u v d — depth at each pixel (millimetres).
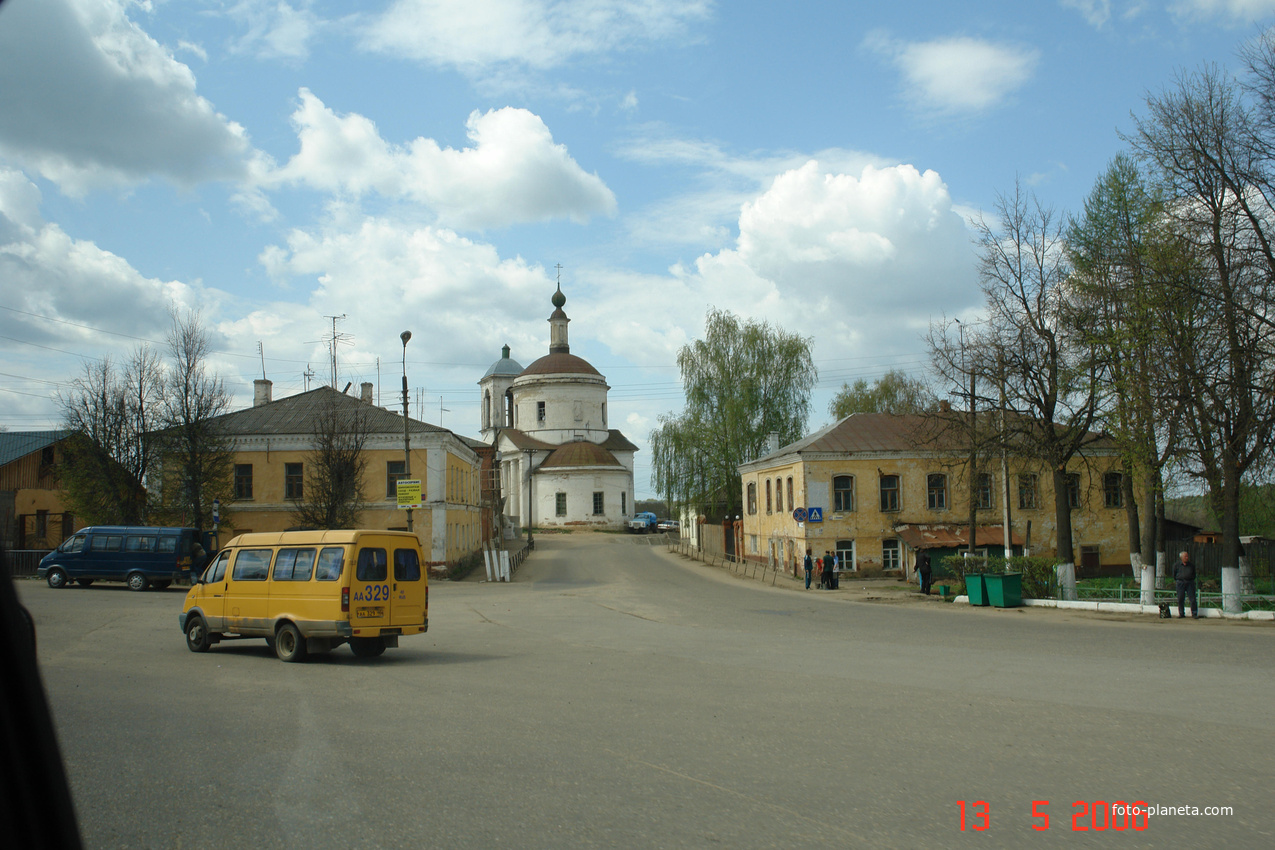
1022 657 15242
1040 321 28578
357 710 10188
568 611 26375
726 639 18531
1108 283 25984
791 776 7270
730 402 55906
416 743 8422
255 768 7492
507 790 6840
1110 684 12062
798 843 5703
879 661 14742
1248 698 10898
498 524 66250
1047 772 7402
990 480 42156
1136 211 27438
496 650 16734
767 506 49406
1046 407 28953
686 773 7352
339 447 40531
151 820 6145
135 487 41062
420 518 41812
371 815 6238
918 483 41781
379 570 15562
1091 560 41688
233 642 18656
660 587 38031
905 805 6504
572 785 6984
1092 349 26109
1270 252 22766
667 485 57625
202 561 33844
